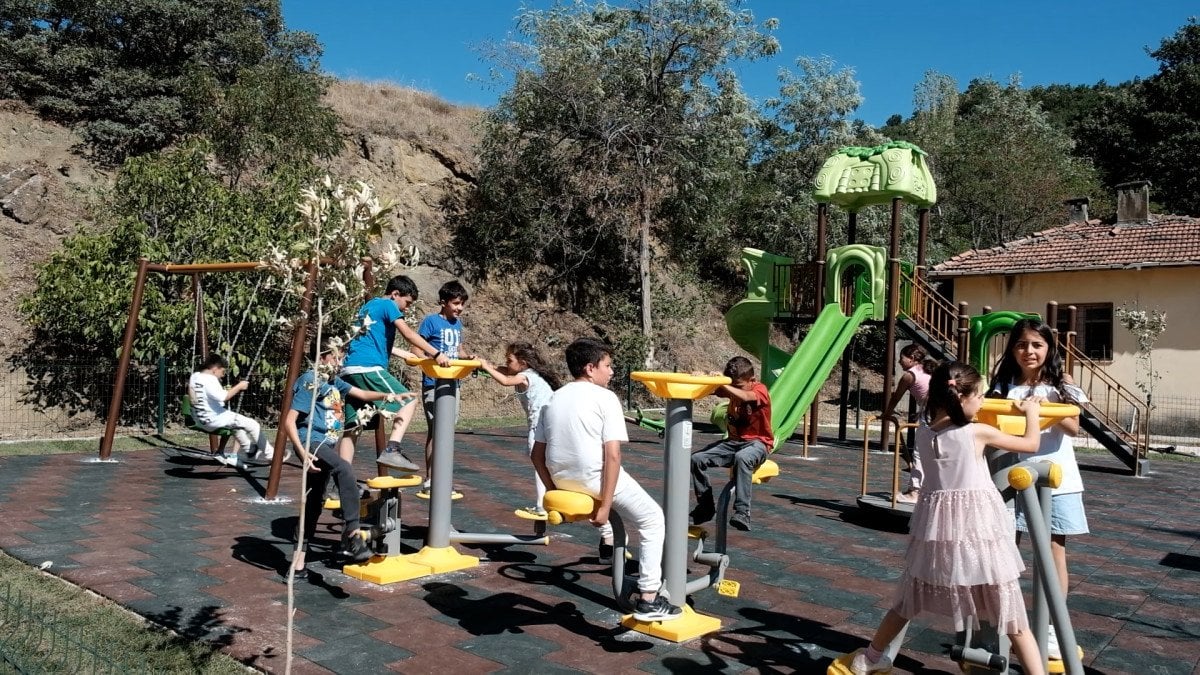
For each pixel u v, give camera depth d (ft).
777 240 89.81
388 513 16.71
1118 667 13.09
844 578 18.12
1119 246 68.03
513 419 55.88
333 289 11.05
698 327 82.58
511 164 70.85
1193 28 119.24
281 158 51.88
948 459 10.72
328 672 11.78
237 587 15.56
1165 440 61.52
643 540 13.42
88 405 41.65
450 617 14.32
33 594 14.85
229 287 40.19
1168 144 115.85
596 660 12.57
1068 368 43.39
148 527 20.21
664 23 69.97
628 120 69.62
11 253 47.19
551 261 73.97
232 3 64.34
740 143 77.41
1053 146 110.42
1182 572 19.93
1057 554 12.63
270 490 24.03
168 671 11.59
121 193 42.01
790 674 12.34
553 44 69.87
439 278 65.46
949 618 10.97
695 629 13.75
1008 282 70.03
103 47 61.11
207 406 27.22
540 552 19.19
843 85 90.99
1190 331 62.64
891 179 44.21
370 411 14.35
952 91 124.67
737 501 18.54
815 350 42.01
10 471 27.84
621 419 12.74
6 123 53.47
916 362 24.31
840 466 38.60
